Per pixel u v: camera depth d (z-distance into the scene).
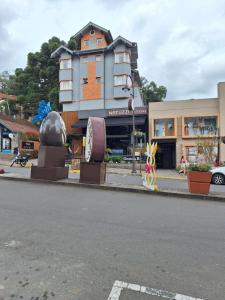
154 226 6.09
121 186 11.34
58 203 8.05
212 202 9.55
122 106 35.38
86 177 11.76
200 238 5.38
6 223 5.88
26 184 11.48
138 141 31.64
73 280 3.58
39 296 3.21
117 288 3.42
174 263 4.19
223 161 26.59
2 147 31.59
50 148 12.42
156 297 3.26
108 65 36.50
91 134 11.67
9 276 3.64
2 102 49.19
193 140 29.42
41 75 43.19
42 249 4.55
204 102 29.77
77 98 36.97
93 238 5.17
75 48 39.12
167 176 21.08
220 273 3.90
